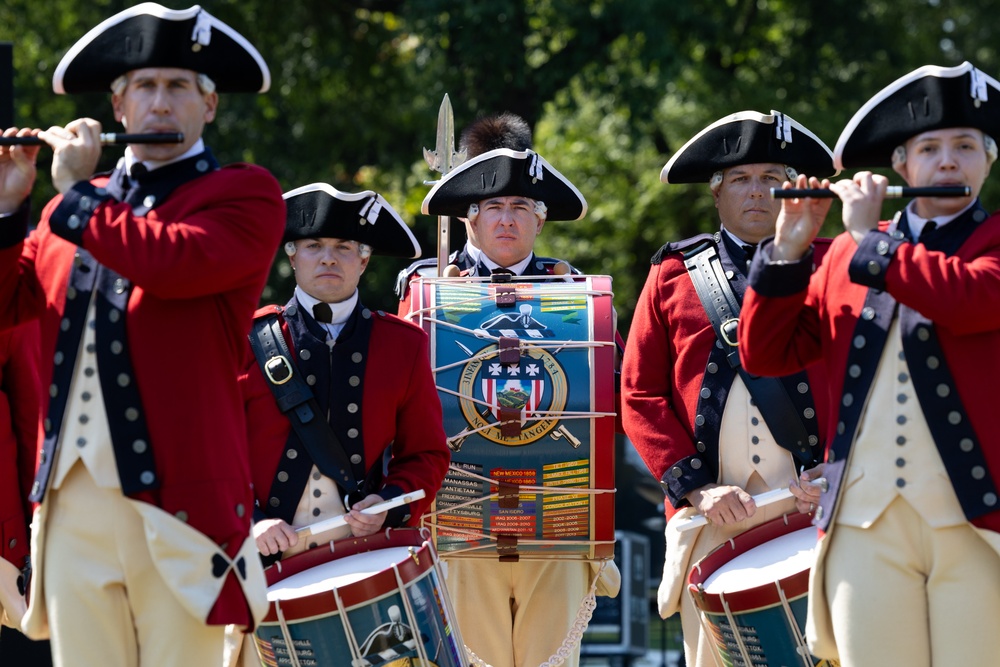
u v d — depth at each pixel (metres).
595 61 32.41
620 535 20.05
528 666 11.92
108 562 7.72
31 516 10.69
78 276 7.82
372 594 9.39
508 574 11.93
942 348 8.02
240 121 34.88
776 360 8.58
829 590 8.29
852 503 8.15
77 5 33.94
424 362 10.73
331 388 10.45
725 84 40.41
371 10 34.66
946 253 8.16
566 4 31.31
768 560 9.97
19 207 7.91
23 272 8.17
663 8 31.75
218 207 7.77
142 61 7.88
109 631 7.77
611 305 11.45
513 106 32.66
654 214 41.03
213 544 7.67
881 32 39.28
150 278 7.46
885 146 8.41
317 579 9.77
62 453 7.74
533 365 11.18
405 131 35.50
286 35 35.09
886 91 8.31
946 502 7.94
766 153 10.93
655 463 10.74
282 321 10.62
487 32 30.89
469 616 11.94
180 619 7.72
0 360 10.41
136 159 7.94
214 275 7.61
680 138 40.50
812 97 39.66
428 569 9.71
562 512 11.14
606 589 12.45
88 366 7.73
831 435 8.34
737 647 9.60
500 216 12.69
